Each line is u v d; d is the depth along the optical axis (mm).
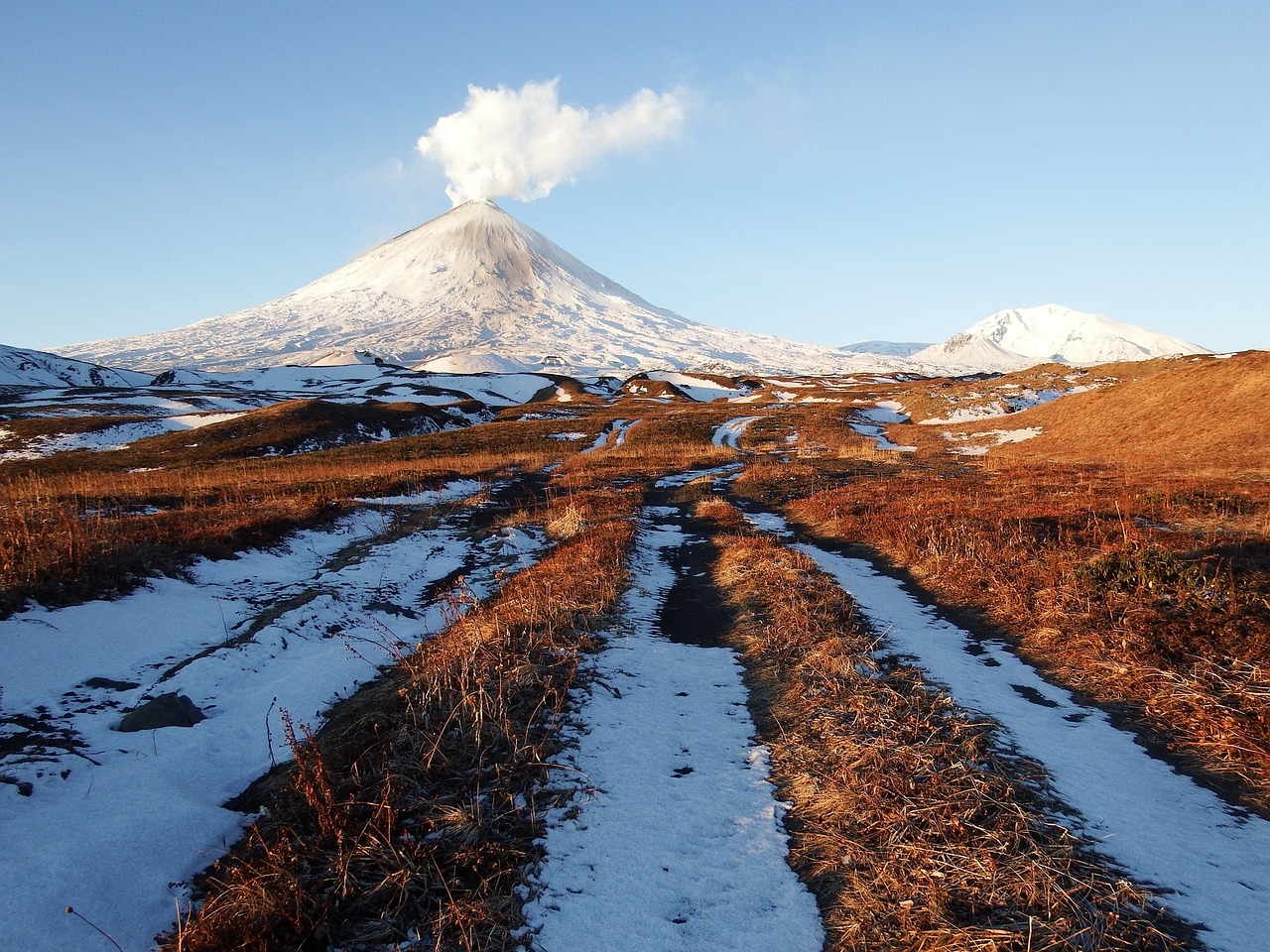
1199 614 8016
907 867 4172
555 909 3857
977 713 6242
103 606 8789
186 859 4359
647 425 55281
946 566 11617
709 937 3703
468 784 5020
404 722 5875
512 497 24141
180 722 6246
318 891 3949
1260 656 6852
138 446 45656
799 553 12891
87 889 3916
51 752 5402
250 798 5191
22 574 8719
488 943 3576
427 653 8055
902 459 35750
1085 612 8586
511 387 124875
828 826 4645
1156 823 4633
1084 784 5094
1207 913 3777
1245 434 29547
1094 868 4105
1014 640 8477
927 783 5012
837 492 21750
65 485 25812
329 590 10656
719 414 67375
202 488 22688
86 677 7012
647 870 4223
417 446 44062
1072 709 6570
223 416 55625
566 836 4504
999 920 3734
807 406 75125
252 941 3537
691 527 18109
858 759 5391
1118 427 36500
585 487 25484
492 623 8422
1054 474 24828
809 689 6852
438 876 4047
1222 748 5547
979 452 38875
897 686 6887
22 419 52125
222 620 9383
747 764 5609
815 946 3654
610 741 5832
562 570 11664
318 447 47625
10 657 6844
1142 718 6273
